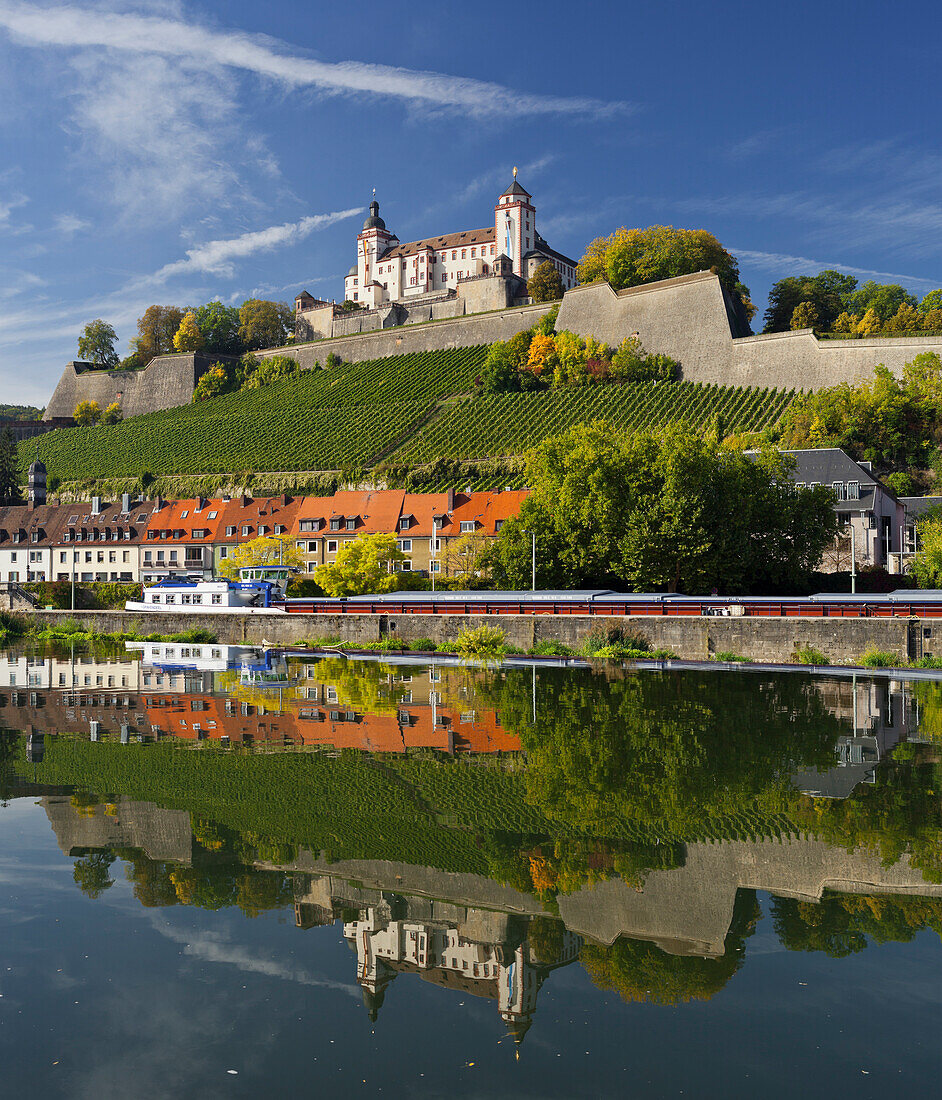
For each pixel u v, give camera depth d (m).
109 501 132.25
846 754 25.73
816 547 66.06
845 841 17.83
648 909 14.48
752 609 55.97
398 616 64.25
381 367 168.00
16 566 109.56
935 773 23.38
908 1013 11.39
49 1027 11.06
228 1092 9.65
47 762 24.86
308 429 145.25
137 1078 9.88
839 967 12.62
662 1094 9.59
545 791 21.67
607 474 63.06
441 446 123.62
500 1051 10.47
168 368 191.50
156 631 76.88
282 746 27.08
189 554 101.69
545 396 134.25
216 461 138.50
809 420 103.25
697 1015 11.34
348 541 85.12
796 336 123.31
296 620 69.12
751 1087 9.69
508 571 68.50
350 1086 9.79
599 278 158.75
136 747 27.00
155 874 16.14
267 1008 11.52
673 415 120.69
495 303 173.12
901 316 130.75
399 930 13.88
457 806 20.38
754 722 31.08
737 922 14.02
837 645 50.31
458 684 42.22
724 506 61.31
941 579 63.84
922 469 98.19
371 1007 11.60
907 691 39.12
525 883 15.69
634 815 19.59
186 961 12.84
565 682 42.81
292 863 16.75
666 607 57.84
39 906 14.71
